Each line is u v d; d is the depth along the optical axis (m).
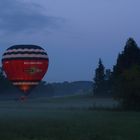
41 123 38.03
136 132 30.70
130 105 66.19
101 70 160.75
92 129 32.72
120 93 66.56
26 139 26.47
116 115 53.09
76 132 30.06
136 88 65.50
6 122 39.12
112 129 33.00
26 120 42.25
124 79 67.19
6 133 29.14
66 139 26.47
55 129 32.22
